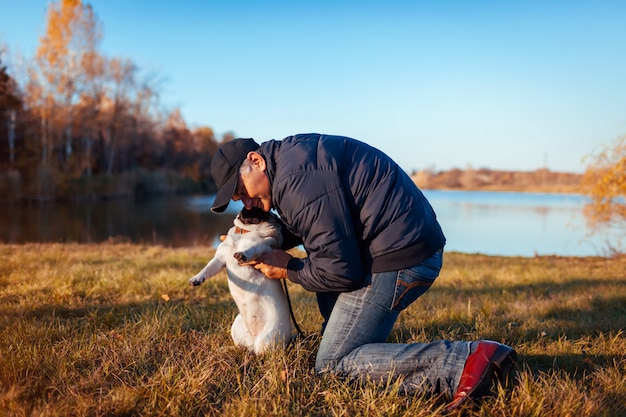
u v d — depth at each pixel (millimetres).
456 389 2510
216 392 2699
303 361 3020
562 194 82750
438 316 4355
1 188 31938
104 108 44312
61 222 23094
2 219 23297
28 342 3189
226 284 5668
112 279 5457
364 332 2727
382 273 2648
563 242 19734
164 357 3049
